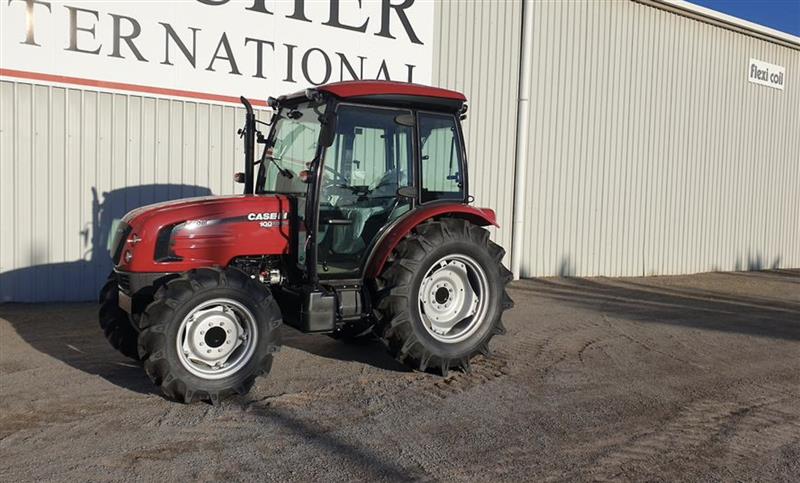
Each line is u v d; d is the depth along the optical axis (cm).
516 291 1027
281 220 531
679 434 447
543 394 520
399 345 532
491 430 443
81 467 372
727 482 380
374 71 995
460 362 555
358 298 539
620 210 1268
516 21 1106
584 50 1184
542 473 382
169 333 452
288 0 924
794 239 1620
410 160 555
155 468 373
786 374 599
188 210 505
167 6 852
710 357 652
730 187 1452
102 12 820
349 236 541
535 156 1150
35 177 808
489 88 1093
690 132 1357
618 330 763
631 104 1258
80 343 635
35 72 795
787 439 445
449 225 554
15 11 780
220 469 374
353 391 512
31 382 516
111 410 459
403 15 1009
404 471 379
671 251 1361
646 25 1259
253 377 478
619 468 392
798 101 1571
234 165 912
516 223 1132
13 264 806
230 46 893
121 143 845
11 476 360
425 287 549
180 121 874
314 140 537
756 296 1104
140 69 846
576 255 1220
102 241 847
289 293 527
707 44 1359
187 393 458
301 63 941
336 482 363
